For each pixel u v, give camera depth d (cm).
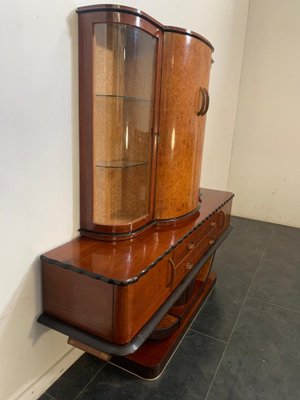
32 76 100
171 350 154
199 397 133
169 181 144
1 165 96
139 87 132
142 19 112
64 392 131
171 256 128
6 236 102
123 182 142
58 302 115
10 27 90
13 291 108
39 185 110
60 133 115
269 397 135
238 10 306
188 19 209
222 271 249
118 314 101
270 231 346
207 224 170
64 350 139
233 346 165
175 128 138
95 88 117
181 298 169
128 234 131
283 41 330
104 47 117
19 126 99
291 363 155
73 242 128
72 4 109
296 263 268
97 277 101
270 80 345
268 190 374
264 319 190
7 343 109
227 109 336
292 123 345
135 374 142
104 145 128
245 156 377
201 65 142
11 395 115
